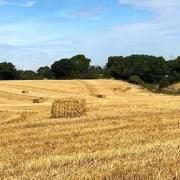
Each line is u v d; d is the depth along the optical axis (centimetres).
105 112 3130
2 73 12238
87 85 9644
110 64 13400
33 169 1283
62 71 13475
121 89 9469
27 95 7412
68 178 1114
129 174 1134
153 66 11950
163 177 1098
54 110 3002
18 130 2325
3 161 1477
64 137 2016
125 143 1770
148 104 3862
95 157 1396
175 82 11019
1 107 4062
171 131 2095
